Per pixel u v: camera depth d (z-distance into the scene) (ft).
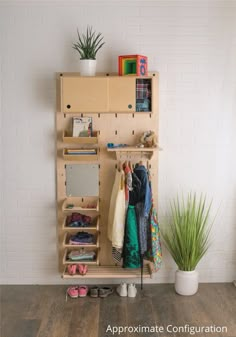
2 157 13.41
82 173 13.35
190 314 11.88
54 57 13.02
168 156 13.47
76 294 12.93
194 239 12.59
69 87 12.16
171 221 13.70
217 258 13.92
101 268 13.44
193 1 12.85
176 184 13.58
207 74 13.15
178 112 13.29
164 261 13.84
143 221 12.55
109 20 12.90
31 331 11.03
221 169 13.56
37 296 13.07
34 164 13.43
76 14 12.87
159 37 12.98
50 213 13.64
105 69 13.07
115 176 13.14
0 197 13.57
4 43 12.94
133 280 13.85
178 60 13.07
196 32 12.98
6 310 12.16
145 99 12.57
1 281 13.92
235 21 12.92
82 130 12.94
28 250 13.80
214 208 13.71
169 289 13.52
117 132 13.23
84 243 13.00
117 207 12.43
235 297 12.94
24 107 13.21
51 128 13.28
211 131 13.39
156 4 12.86
